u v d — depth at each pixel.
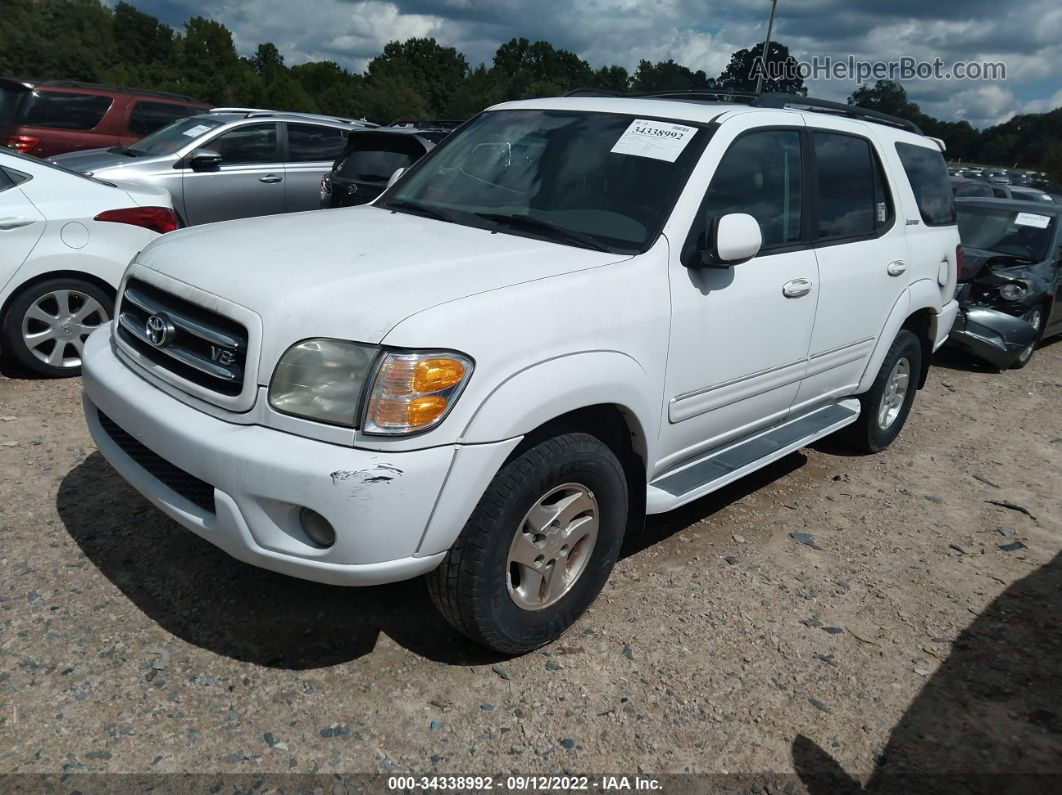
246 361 2.49
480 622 2.71
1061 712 2.98
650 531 4.02
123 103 11.12
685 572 3.67
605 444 3.03
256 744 2.48
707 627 3.27
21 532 3.45
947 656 3.26
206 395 2.59
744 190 3.58
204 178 8.28
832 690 2.99
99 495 3.81
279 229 3.25
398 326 2.42
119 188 5.55
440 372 2.42
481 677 2.86
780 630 3.31
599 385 2.80
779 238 3.79
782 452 3.98
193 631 2.94
